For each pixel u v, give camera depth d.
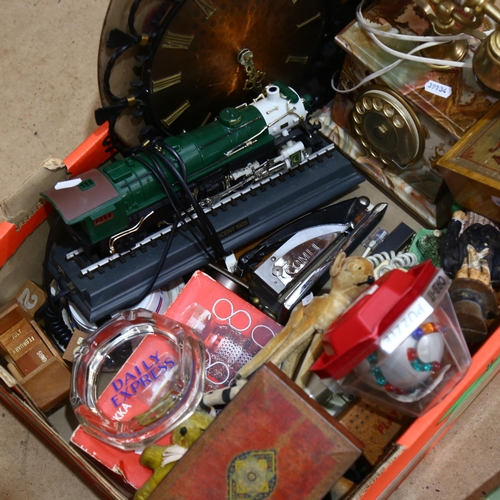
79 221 0.90
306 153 1.09
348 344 0.72
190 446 0.80
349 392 0.85
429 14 0.96
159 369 0.96
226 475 0.76
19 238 1.03
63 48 1.60
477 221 0.97
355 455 0.74
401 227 1.09
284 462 0.76
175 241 1.03
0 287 1.06
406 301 0.72
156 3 0.86
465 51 0.98
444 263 0.94
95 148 1.03
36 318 1.11
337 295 0.85
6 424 1.20
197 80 1.02
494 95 0.95
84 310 1.00
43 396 1.03
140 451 0.92
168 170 0.95
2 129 1.52
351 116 1.14
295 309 0.92
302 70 1.17
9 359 1.08
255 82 1.09
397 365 0.75
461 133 0.95
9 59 1.59
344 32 1.04
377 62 1.01
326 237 1.05
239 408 0.77
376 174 1.16
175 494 0.77
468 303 0.86
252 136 1.00
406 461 0.90
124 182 0.92
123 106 0.96
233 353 0.99
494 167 0.90
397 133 1.04
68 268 1.00
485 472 1.13
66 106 1.54
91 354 0.98
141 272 1.01
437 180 1.06
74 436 0.93
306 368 0.87
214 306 1.01
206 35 0.94
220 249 1.03
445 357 0.78
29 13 1.63
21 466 1.17
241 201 1.06
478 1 0.85
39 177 0.98
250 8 0.95
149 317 0.99
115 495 0.89
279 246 1.07
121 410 0.94
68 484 1.16
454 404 0.89
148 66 0.92
